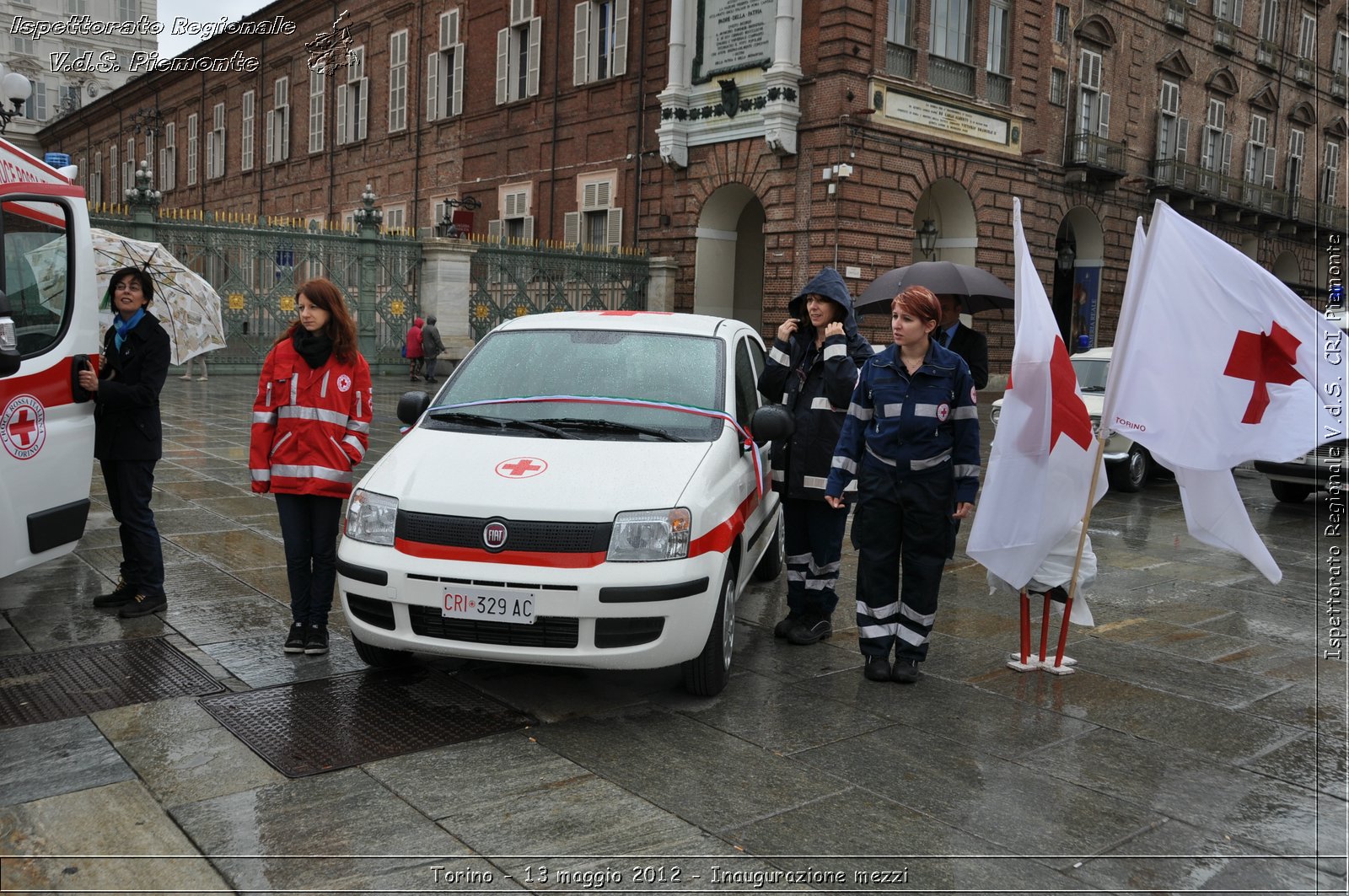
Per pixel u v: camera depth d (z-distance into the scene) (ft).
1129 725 14.74
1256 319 15.38
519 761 12.87
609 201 85.97
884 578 16.28
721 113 74.54
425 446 15.96
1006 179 78.64
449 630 14.19
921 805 12.00
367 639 14.71
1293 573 25.16
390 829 11.02
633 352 18.19
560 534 13.96
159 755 12.66
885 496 15.99
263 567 21.80
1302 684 16.74
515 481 14.64
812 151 69.51
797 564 18.21
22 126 188.14
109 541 23.80
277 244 72.33
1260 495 39.04
